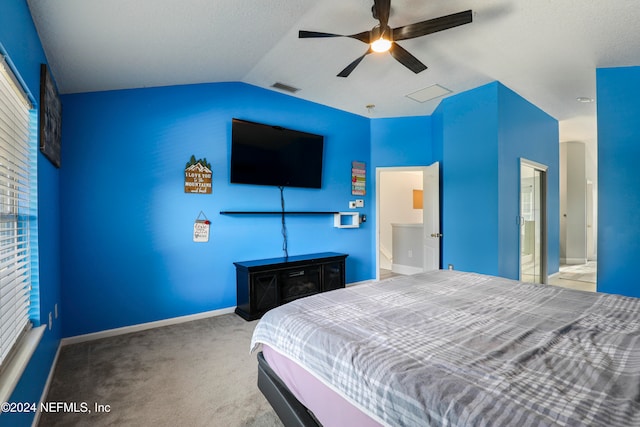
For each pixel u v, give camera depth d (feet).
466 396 2.74
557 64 10.38
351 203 15.47
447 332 4.23
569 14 7.70
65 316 8.70
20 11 5.03
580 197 22.43
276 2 6.93
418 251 18.66
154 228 10.12
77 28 6.23
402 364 3.34
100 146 9.27
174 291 10.48
